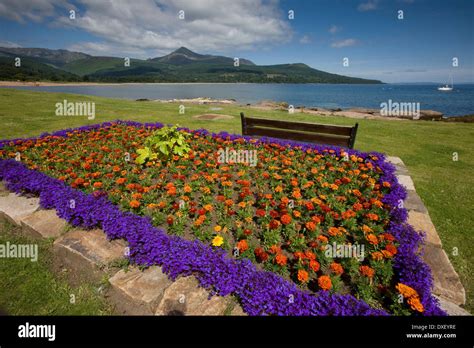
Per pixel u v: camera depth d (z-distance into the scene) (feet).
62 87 263.90
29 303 9.62
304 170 18.88
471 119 66.18
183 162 19.80
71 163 19.58
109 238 11.57
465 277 11.16
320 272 10.09
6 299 9.78
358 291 9.18
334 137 22.77
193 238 11.87
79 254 10.80
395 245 10.68
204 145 24.76
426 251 11.64
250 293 8.47
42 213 13.87
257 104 110.52
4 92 75.82
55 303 9.57
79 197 13.55
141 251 10.31
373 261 9.84
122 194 15.56
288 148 23.63
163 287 9.33
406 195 15.79
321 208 13.10
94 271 10.48
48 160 20.16
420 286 8.72
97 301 9.52
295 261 10.50
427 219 13.98
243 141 25.44
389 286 9.36
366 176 17.94
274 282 8.84
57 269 11.11
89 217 12.14
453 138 36.78
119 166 19.67
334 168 19.30
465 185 20.40
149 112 55.62
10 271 10.91
